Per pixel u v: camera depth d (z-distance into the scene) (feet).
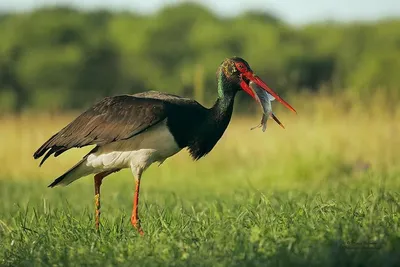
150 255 24.58
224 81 32.12
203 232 27.09
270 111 31.96
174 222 29.68
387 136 55.57
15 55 183.21
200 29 185.37
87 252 25.54
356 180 45.55
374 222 25.38
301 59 169.78
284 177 52.44
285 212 29.25
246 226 27.63
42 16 196.85
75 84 178.40
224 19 208.54
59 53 180.14
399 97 65.41
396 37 176.35
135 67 181.37
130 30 190.70
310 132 57.57
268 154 57.52
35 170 64.90
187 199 40.88
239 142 62.39
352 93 62.28
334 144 54.80
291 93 72.33
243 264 22.59
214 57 176.14
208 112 31.83
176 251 24.57
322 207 28.86
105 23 208.23
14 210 39.50
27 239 28.63
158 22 191.83
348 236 24.13
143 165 31.22
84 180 58.70
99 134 30.83
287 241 24.22
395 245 23.07
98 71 181.37
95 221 31.01
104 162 31.48
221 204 34.78
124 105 30.89
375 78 144.56
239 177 55.01
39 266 24.81
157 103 30.78
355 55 174.09
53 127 80.64
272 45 174.60
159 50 185.47
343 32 181.78
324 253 22.49
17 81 179.93
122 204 40.16
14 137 68.95
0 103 172.24
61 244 27.35
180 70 179.32
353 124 58.39
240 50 182.39
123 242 26.86
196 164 59.47
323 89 64.69
